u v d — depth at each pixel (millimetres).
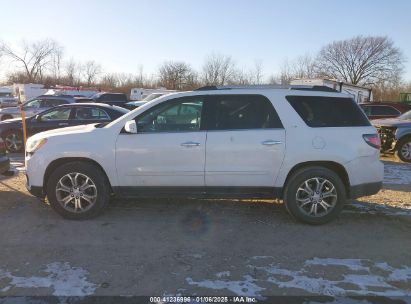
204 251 4426
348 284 3732
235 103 5281
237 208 5977
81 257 4238
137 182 5285
